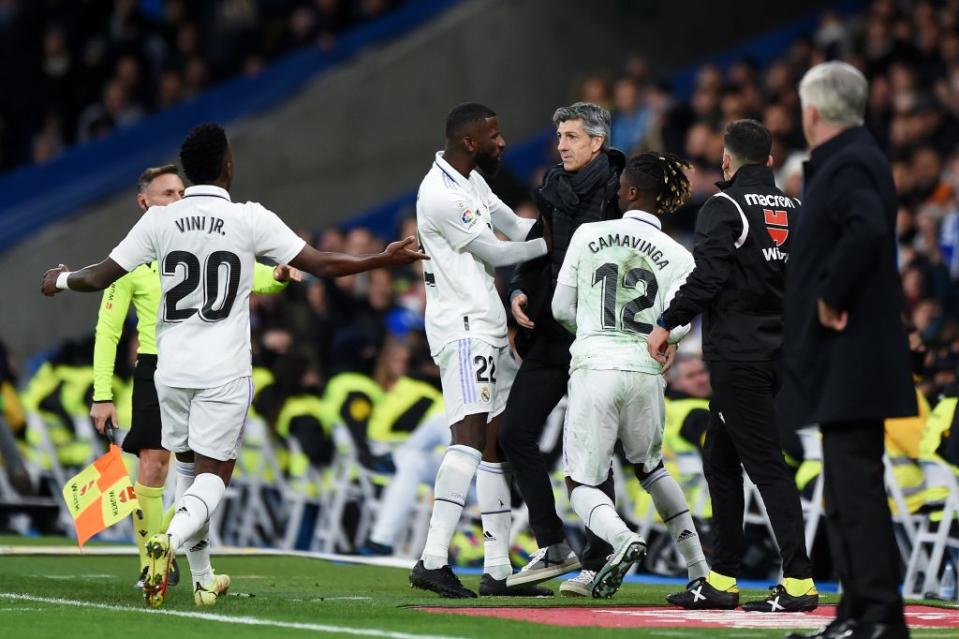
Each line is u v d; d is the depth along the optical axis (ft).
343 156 207.00
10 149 219.20
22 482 147.64
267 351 141.59
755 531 113.60
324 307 156.46
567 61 219.41
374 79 209.46
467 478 83.10
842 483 59.98
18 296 193.77
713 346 77.10
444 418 124.77
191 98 208.03
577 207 84.69
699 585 78.54
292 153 203.21
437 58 213.46
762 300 76.74
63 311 194.18
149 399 88.94
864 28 193.67
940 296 135.85
